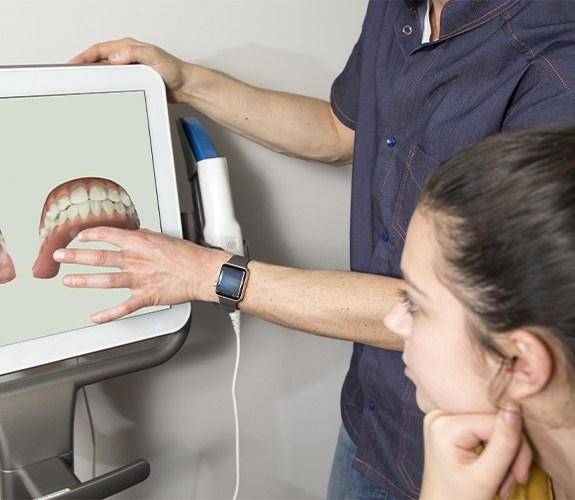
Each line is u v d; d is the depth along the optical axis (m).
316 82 1.27
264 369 1.34
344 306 0.83
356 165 1.04
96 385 1.13
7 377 0.96
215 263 0.86
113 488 0.79
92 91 0.83
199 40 1.12
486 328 0.46
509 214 0.42
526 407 0.50
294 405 1.40
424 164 0.88
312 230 1.33
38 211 0.81
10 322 0.80
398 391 0.94
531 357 0.45
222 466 1.33
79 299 0.84
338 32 1.26
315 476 1.48
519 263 0.42
